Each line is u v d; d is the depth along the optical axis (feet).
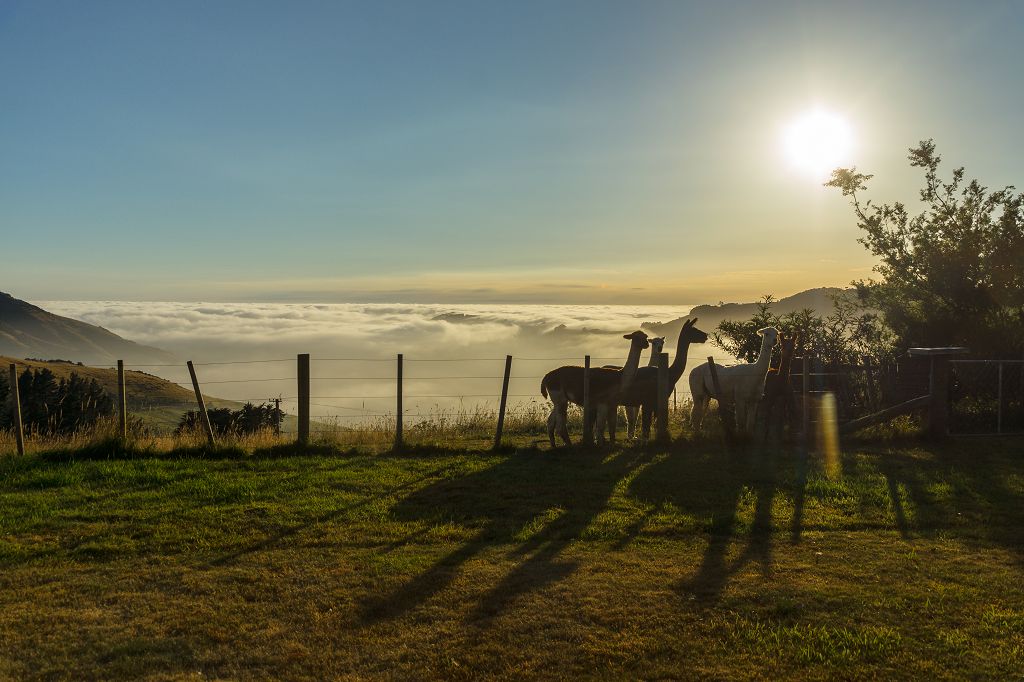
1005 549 26.17
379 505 32.40
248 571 24.00
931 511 31.30
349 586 22.70
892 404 53.31
